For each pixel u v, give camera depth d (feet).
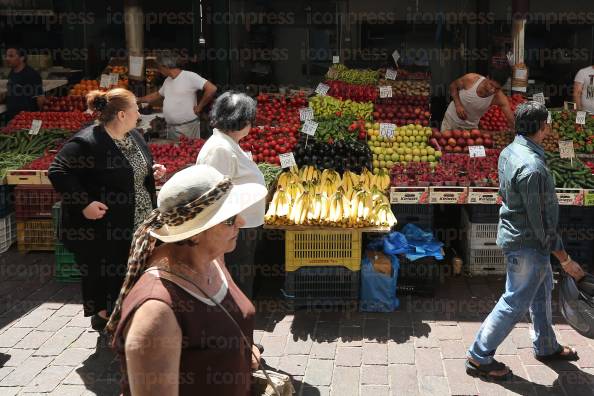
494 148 23.86
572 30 37.42
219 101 14.34
